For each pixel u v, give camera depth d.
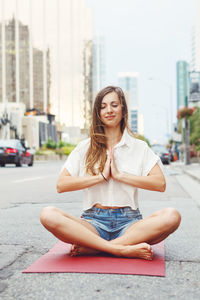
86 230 2.87
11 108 55.12
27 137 56.16
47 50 121.56
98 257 2.93
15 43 115.88
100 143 3.03
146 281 2.42
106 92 3.02
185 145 26.47
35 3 119.69
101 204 3.03
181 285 2.36
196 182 12.61
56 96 125.12
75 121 128.00
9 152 21.78
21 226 4.53
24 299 2.12
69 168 3.06
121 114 3.04
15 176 14.35
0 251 3.29
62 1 126.12
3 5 115.94
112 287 2.30
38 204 6.72
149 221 2.87
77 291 2.23
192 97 24.97
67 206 6.44
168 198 7.91
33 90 117.06
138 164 3.04
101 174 2.94
